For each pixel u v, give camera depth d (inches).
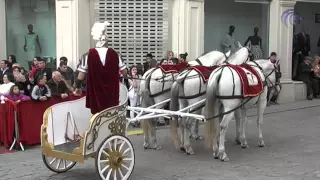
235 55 348.5
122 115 262.8
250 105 352.5
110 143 252.5
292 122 492.1
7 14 558.6
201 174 284.8
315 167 302.2
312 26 724.7
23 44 565.0
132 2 545.6
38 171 289.9
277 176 279.0
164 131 439.8
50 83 393.1
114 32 546.9
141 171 292.7
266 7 649.6
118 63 261.4
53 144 265.3
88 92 254.2
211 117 307.0
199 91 322.7
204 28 605.9
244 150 358.3
